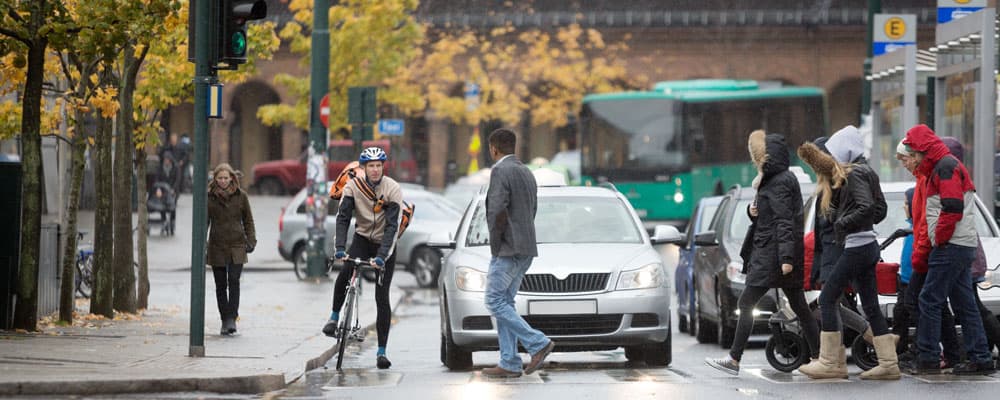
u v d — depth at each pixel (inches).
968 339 1184.8
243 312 1945.1
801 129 4173.2
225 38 1268.5
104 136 1713.8
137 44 1659.7
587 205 1434.5
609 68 5713.6
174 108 5821.9
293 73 5698.8
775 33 5812.0
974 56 1955.0
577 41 5728.3
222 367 1195.3
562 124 5620.1
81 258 2103.8
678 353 1531.7
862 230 1157.7
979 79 1920.5
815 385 1124.5
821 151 1173.1
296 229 2728.8
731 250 1592.0
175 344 1411.2
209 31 1270.9
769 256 1183.6
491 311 1188.5
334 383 1167.6
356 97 2578.7
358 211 1325.0
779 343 1233.4
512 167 1175.0
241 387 1088.8
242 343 1467.8
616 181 3986.2
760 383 1141.7
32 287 1499.8
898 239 1402.6
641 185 3983.8
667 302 1317.7
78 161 1612.9
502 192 1167.6
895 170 2559.1
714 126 4052.7
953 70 2049.7
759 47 5821.9
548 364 1381.6
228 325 1578.5
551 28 5669.3
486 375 1198.9
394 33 4328.3
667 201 3978.8
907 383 1133.1
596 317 1294.3
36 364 1187.3
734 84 4116.6
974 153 1925.4
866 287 1169.4
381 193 1321.4
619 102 3998.5
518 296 1288.1
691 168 3983.8
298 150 5762.8
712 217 1828.2
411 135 5551.2
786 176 1184.8
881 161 2746.1
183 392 1072.8
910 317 1254.9
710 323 1689.2
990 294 1344.7
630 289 1299.2
